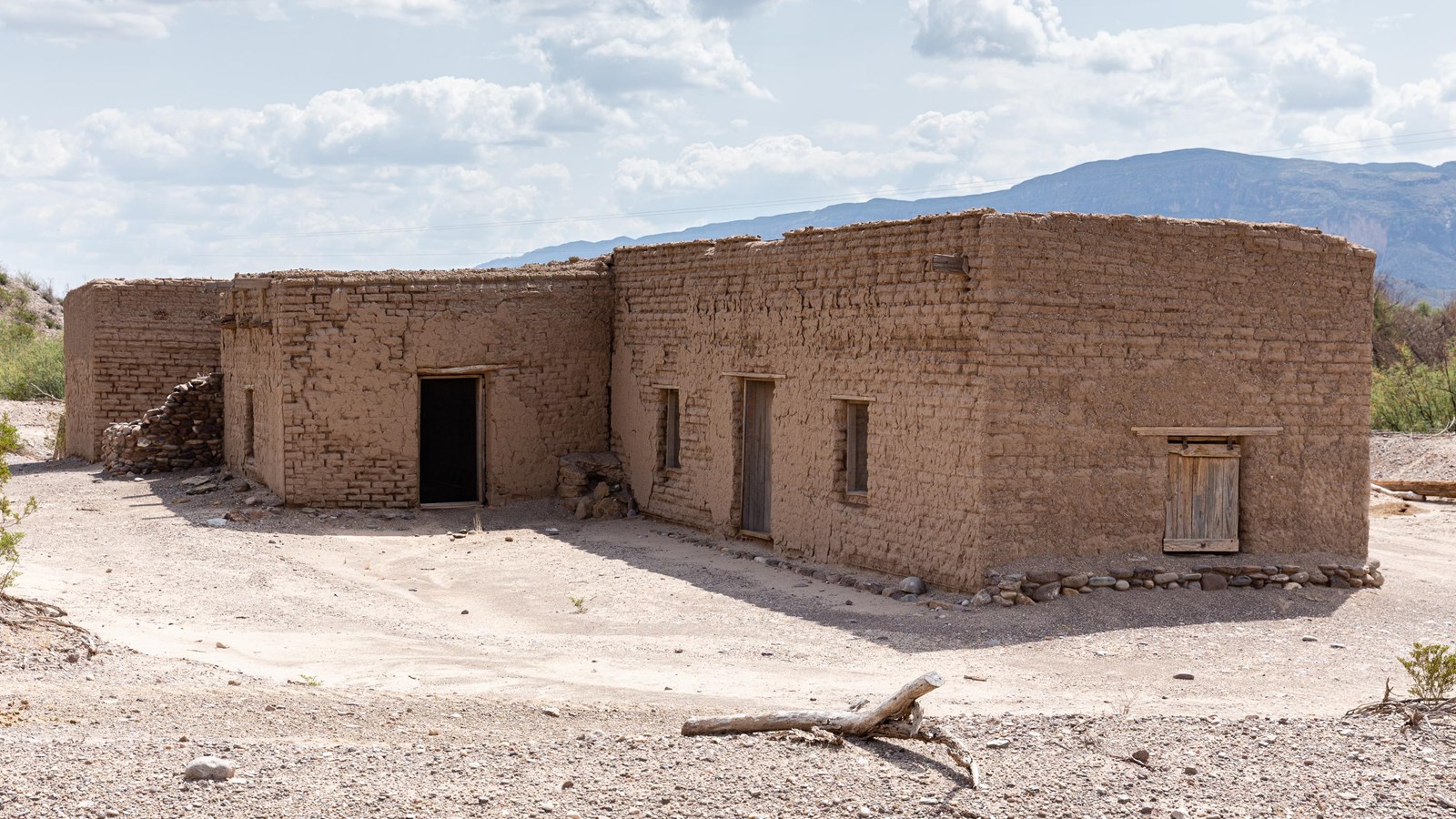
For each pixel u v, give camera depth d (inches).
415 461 861.2
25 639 424.8
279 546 719.7
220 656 443.2
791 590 623.8
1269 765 296.5
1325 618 556.4
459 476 984.9
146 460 1018.1
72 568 608.4
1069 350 585.9
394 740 323.9
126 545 690.2
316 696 371.6
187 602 549.3
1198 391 611.2
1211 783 282.7
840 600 595.2
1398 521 903.7
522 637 522.9
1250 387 620.4
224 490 908.0
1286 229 626.8
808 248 699.4
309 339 836.0
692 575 665.0
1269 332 624.7
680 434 832.9
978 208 579.8
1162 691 428.5
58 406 1631.4
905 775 284.7
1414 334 1854.1
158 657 426.6
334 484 844.0
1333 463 637.3
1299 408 629.9
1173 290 605.3
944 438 597.0
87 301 1122.0
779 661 473.7
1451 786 279.9
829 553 681.0
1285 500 626.8
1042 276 578.9
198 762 275.4
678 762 294.0
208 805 257.0
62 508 842.8
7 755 286.2
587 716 359.3
